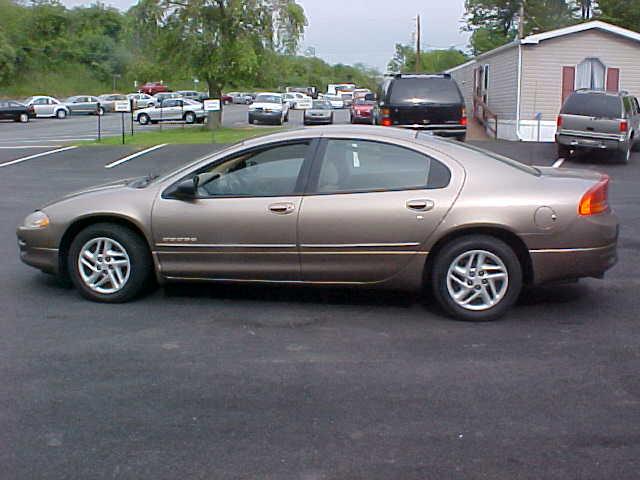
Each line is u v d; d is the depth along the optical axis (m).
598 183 6.43
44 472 3.93
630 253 8.97
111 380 5.13
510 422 4.48
